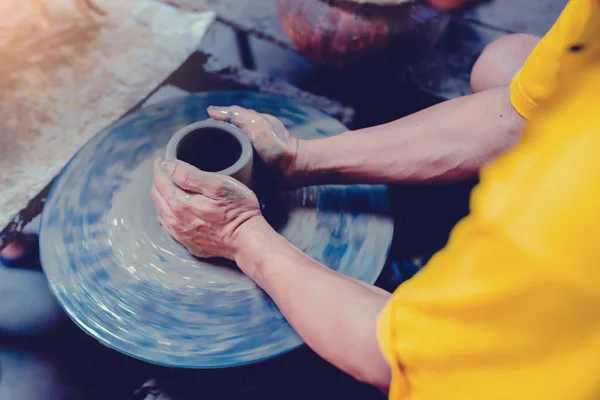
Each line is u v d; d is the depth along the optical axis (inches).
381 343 20.0
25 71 54.0
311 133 43.6
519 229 14.3
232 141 38.2
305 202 40.3
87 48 56.6
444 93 54.3
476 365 17.4
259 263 33.1
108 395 38.7
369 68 48.4
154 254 37.1
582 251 13.5
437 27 46.5
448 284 16.8
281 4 47.3
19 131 49.3
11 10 59.1
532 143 15.1
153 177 40.2
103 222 38.2
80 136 49.4
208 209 33.8
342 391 39.8
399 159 38.6
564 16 28.5
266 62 59.2
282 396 39.2
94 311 33.8
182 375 39.9
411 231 46.4
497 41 46.4
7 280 44.6
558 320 15.0
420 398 19.9
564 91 14.6
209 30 61.7
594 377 15.8
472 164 37.9
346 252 37.4
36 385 39.0
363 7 42.9
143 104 53.6
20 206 44.5
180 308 34.6
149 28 58.2
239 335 33.0
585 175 13.3
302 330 29.8
